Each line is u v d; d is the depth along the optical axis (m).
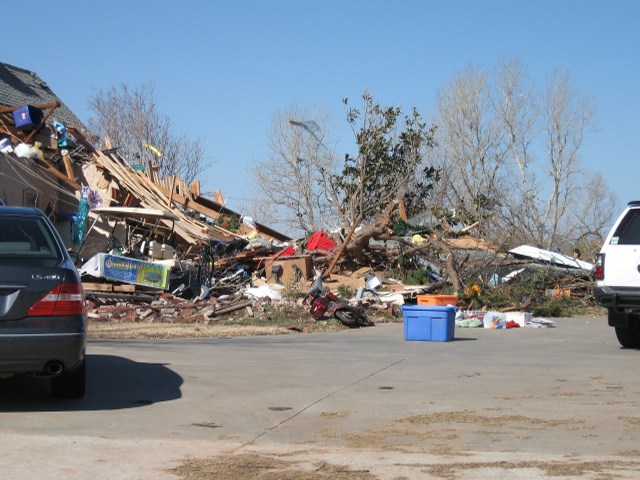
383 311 20.02
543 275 25.11
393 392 8.73
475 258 25.30
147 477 5.36
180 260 23.27
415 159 32.69
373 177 32.44
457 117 42.22
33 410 7.49
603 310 23.41
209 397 8.29
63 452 5.98
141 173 29.23
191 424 7.07
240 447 6.28
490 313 17.97
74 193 27.05
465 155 41.91
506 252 26.53
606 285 12.43
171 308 18.03
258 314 18.08
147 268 19.62
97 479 5.30
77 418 7.20
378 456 6.01
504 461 5.83
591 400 8.29
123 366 10.20
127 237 24.52
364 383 9.29
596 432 6.82
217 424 7.11
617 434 6.74
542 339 14.79
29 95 32.56
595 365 10.94
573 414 7.57
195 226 27.14
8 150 24.66
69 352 7.24
